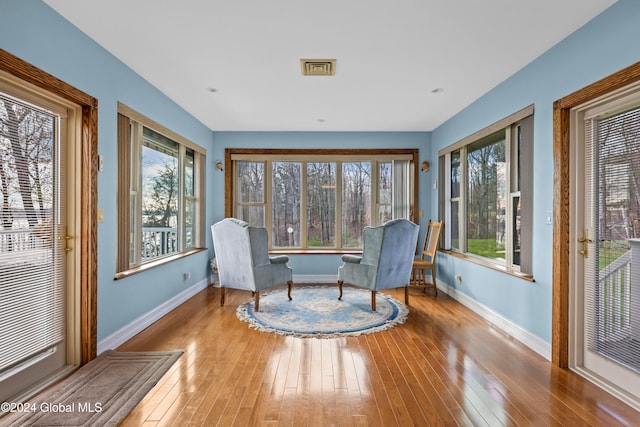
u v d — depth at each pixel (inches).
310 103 153.3
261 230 147.9
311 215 213.0
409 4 80.3
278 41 97.8
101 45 100.7
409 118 178.2
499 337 118.6
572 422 70.9
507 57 107.8
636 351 79.5
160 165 153.6
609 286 87.1
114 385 83.8
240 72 119.6
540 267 106.0
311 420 71.2
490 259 146.3
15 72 72.3
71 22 88.3
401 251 152.3
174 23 88.7
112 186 107.1
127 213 118.3
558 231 96.5
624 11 76.9
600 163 89.8
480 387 84.7
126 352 103.8
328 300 165.6
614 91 81.6
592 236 92.4
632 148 80.0
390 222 147.6
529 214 112.9
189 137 171.5
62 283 92.4
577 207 94.7
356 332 121.9
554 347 97.9
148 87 129.0
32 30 76.5
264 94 141.5
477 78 124.9
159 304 139.6
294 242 213.2
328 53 105.0
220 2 79.6
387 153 206.8
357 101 150.4
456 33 93.3
